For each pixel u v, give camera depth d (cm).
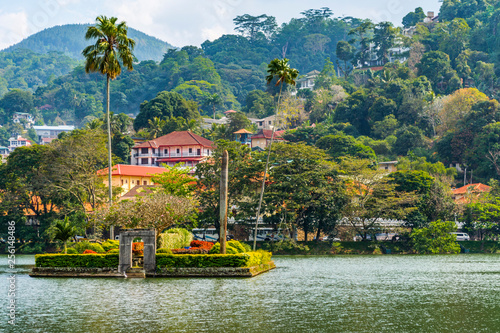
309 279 6269
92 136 12169
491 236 12925
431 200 12812
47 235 12081
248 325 3666
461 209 12800
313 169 12125
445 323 3759
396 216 12156
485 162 17138
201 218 11669
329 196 11538
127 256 6272
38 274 6369
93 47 8156
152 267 6262
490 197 13588
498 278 6488
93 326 3634
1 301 4544
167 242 7269
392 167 18425
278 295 4919
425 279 6359
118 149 19975
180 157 19262
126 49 8206
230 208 12288
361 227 12888
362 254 11681
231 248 6806
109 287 5331
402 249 11994
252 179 12425
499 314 4088
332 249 11769
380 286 5662
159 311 4122
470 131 18200
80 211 11819
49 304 4409
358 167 12656
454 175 17288
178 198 7519
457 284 5872
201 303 4450
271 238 12131
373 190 12481
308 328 3588
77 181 11831
